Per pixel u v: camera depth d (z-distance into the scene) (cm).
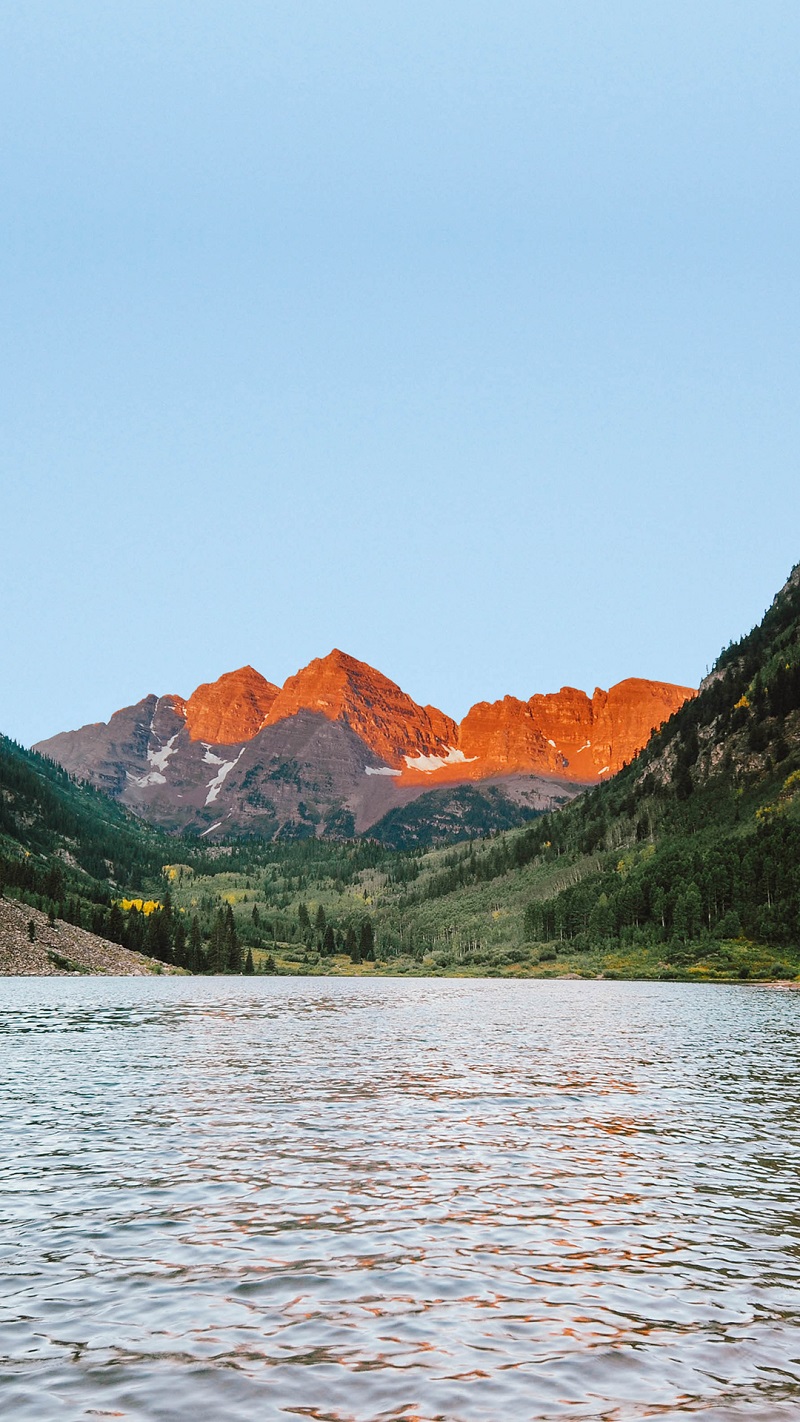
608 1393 1484
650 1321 1784
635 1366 1587
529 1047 7006
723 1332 1738
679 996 14425
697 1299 1902
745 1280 2016
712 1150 3325
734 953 19712
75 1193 2689
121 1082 5012
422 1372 1556
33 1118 3906
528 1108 4222
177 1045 7019
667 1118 3981
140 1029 8362
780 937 19838
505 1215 2495
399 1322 1770
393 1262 2111
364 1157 3180
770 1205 2611
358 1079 5194
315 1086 4906
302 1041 7481
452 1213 2511
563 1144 3416
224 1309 1828
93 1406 1428
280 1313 1811
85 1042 7169
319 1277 2011
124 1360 1598
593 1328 1748
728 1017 10069
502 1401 1455
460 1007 12319
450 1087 4891
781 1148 3366
